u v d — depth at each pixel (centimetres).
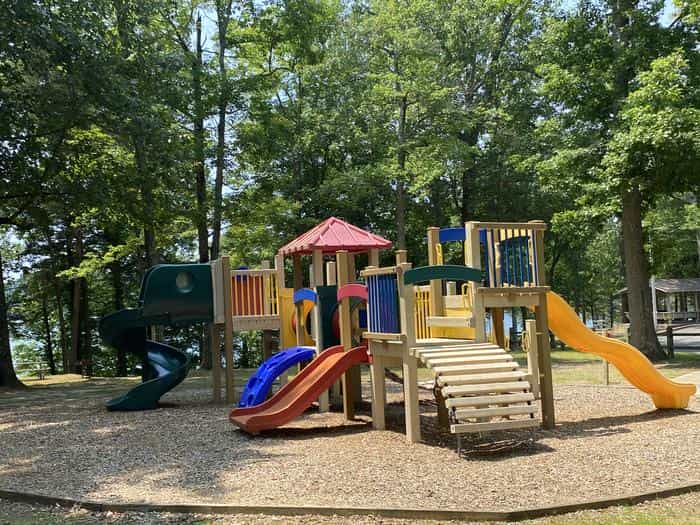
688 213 3206
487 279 906
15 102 1556
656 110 1609
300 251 1270
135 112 1664
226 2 2356
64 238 3156
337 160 2969
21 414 1235
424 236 3166
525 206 2858
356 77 2814
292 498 565
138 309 1262
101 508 561
